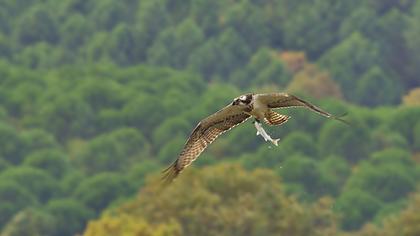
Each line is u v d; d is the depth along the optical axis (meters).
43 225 107.75
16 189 116.94
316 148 127.00
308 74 177.75
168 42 190.38
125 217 60.62
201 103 148.88
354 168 125.44
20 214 107.06
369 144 132.12
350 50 180.38
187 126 141.25
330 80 172.50
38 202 118.94
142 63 190.25
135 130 138.75
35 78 160.00
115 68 169.00
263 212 65.50
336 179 118.56
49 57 187.62
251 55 188.88
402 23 187.88
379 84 173.75
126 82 164.12
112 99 150.50
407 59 184.12
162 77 166.12
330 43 190.62
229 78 183.25
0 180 119.19
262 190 66.50
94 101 150.38
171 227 59.66
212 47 186.88
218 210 64.50
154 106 147.12
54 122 145.75
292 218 65.38
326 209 68.19
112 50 188.88
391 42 186.25
